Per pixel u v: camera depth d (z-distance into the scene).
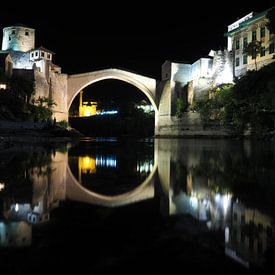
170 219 6.97
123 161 19.72
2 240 5.52
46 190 10.16
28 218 6.91
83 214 7.32
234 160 19.33
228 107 49.00
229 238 5.77
